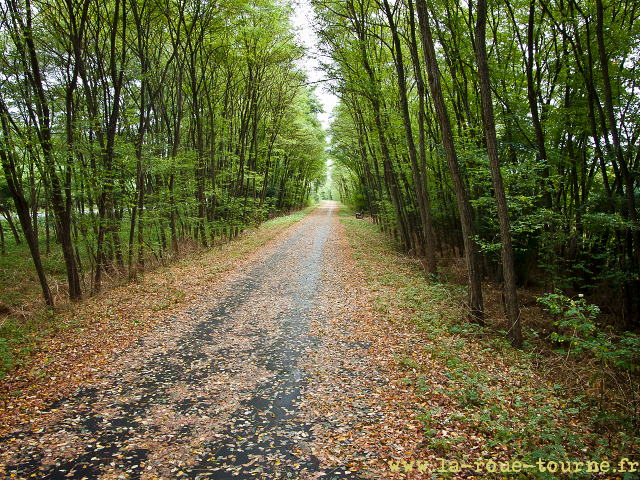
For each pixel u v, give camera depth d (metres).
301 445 4.52
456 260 16.50
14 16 9.06
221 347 7.71
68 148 10.26
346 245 21.88
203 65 18.20
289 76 25.94
